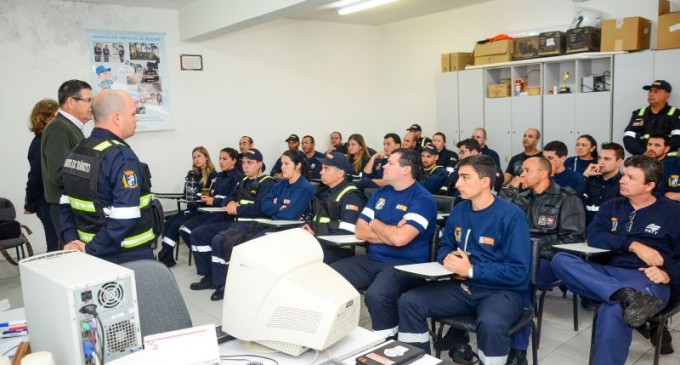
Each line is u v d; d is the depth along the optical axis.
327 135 7.86
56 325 1.28
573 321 3.21
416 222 2.63
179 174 6.40
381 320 2.47
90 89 2.63
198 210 4.59
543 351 2.80
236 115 6.86
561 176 4.10
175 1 5.75
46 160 2.53
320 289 1.44
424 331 2.30
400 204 2.77
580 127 5.58
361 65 8.16
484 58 6.38
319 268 1.53
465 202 2.52
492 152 5.88
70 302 1.21
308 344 1.40
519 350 2.34
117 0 5.61
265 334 1.44
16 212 5.24
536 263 2.37
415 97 7.89
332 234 3.41
